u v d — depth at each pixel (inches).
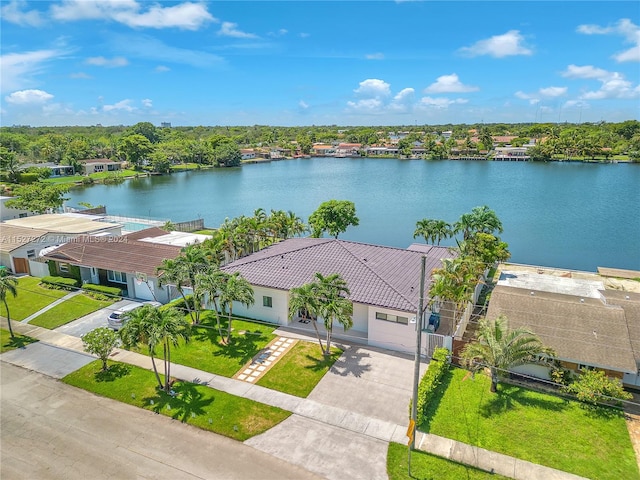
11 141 7121.1
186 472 784.3
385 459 813.9
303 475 775.1
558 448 840.9
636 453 826.8
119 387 1059.9
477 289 1604.3
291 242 1742.1
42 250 1904.5
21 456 831.7
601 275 1952.5
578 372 1043.9
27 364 1172.5
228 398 1007.0
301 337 1302.9
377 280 1315.2
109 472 787.4
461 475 771.4
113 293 1621.6
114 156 7598.4
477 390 1037.2
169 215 3821.4
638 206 3902.6
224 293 1186.0
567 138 7805.1
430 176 6240.2
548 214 3646.7
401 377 1088.2
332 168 7637.8
